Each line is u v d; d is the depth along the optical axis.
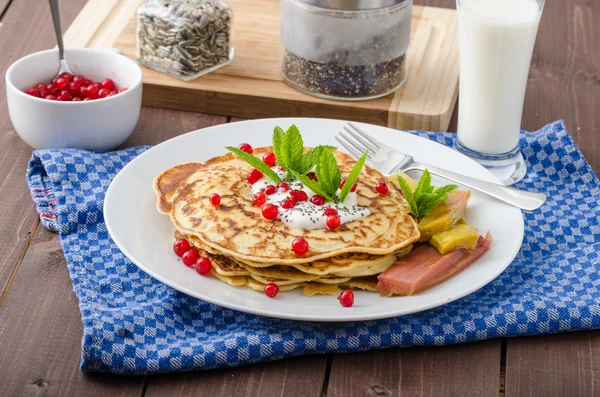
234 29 3.20
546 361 1.91
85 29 3.16
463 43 2.50
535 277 2.14
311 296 1.95
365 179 2.23
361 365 1.88
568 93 2.96
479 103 2.51
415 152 2.48
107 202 2.15
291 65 2.85
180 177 2.25
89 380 1.83
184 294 2.04
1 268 2.13
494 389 1.83
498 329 1.94
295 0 2.71
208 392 1.81
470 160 2.43
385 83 2.83
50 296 2.04
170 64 2.86
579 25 3.34
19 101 2.47
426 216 2.12
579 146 2.71
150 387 1.82
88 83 2.73
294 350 1.88
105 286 2.06
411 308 1.86
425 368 1.88
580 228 2.33
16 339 1.91
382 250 1.96
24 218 2.31
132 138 2.68
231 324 1.99
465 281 1.97
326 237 1.98
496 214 2.20
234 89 2.82
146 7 2.87
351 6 2.65
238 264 1.96
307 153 2.17
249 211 2.06
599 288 2.08
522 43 2.41
